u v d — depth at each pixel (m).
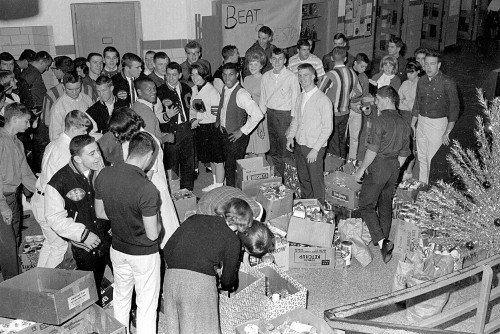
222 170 6.86
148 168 4.50
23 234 6.00
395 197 6.12
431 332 2.62
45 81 9.20
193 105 6.60
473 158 5.07
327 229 5.30
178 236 3.80
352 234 5.55
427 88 6.58
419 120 6.79
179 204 5.61
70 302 3.75
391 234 5.96
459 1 15.79
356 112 7.27
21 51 9.02
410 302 4.61
